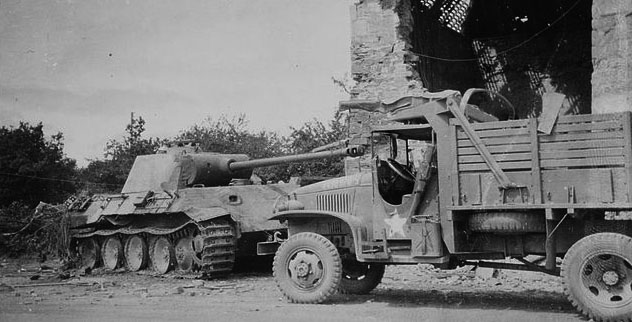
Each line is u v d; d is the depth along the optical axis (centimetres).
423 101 887
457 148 827
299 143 2625
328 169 2484
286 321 781
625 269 731
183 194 1429
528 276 1159
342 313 830
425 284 1145
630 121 732
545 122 773
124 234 1546
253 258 1565
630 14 1351
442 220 836
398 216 886
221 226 1358
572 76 2461
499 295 973
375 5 1856
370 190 930
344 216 918
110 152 2798
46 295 1155
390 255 889
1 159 2461
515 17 2566
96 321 833
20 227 2064
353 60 1867
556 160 765
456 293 1011
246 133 2969
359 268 1020
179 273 1422
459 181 823
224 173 1602
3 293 1184
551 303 884
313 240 919
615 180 735
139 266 1512
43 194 2570
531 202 776
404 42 1834
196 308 926
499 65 2572
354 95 1859
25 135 2488
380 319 779
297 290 920
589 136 750
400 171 928
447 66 2339
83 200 1684
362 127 1806
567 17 2486
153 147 2795
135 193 1548
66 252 1691
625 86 1348
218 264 1352
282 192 1534
